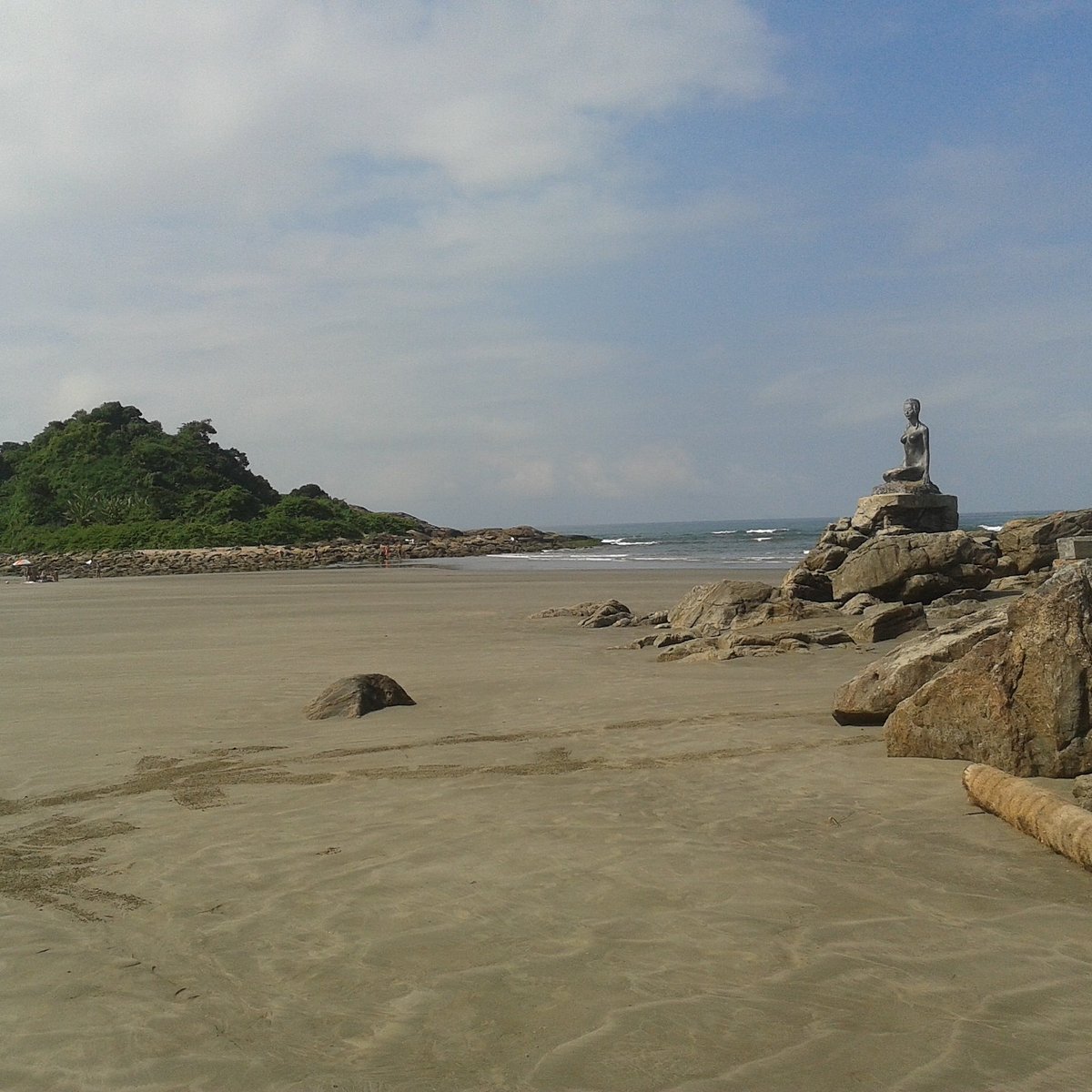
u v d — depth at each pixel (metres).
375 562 75.25
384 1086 3.64
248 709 12.03
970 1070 3.67
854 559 22.42
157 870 6.14
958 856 6.03
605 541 110.06
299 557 74.69
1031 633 7.91
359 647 18.80
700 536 117.31
